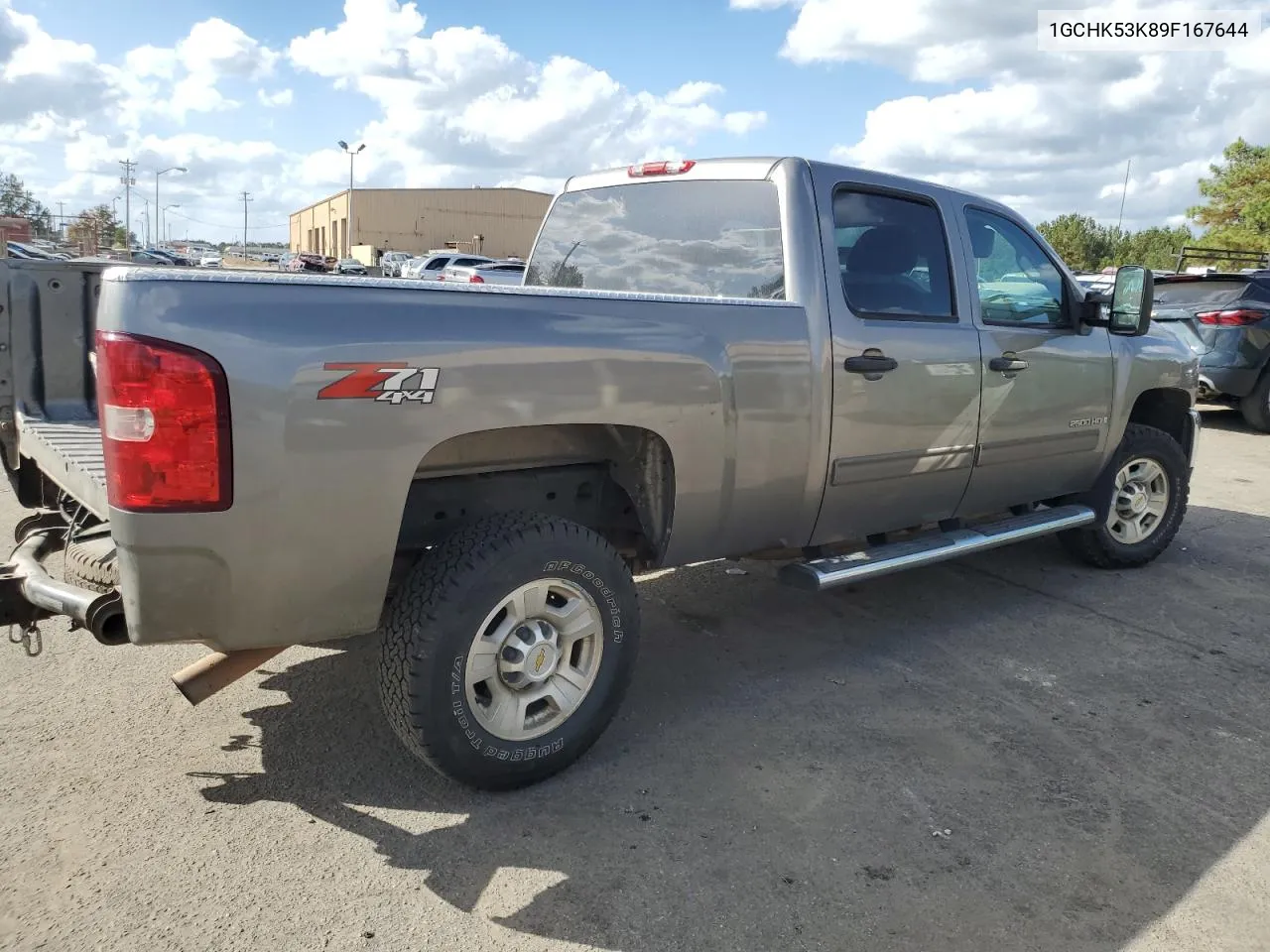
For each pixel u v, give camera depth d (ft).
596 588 10.58
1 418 12.71
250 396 8.20
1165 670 14.28
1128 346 17.57
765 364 11.78
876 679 13.70
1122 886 9.13
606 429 11.24
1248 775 11.26
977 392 14.52
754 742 11.74
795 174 12.69
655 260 14.44
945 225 14.40
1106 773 11.23
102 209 293.23
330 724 11.84
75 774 10.53
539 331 9.78
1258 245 103.55
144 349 7.86
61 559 10.77
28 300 12.66
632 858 9.34
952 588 17.80
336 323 8.63
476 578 9.60
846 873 9.20
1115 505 18.61
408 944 8.10
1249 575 18.99
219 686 9.62
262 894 8.65
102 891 8.63
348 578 9.09
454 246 206.49
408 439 9.03
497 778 10.17
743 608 16.51
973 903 8.80
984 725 12.35
